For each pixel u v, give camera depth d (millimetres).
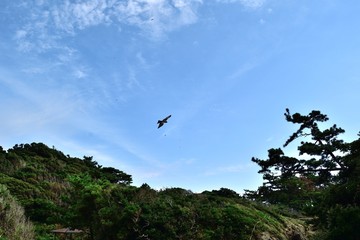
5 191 20578
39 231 22672
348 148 17609
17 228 17203
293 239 27141
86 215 19062
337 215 13445
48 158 54500
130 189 20969
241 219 21266
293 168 18906
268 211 29750
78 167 54719
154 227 17938
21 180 36875
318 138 18344
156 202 19875
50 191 34719
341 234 12898
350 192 15109
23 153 52062
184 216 19578
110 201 18969
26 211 26656
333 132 18016
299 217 34469
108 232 18031
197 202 22484
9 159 44219
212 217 20422
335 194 15562
